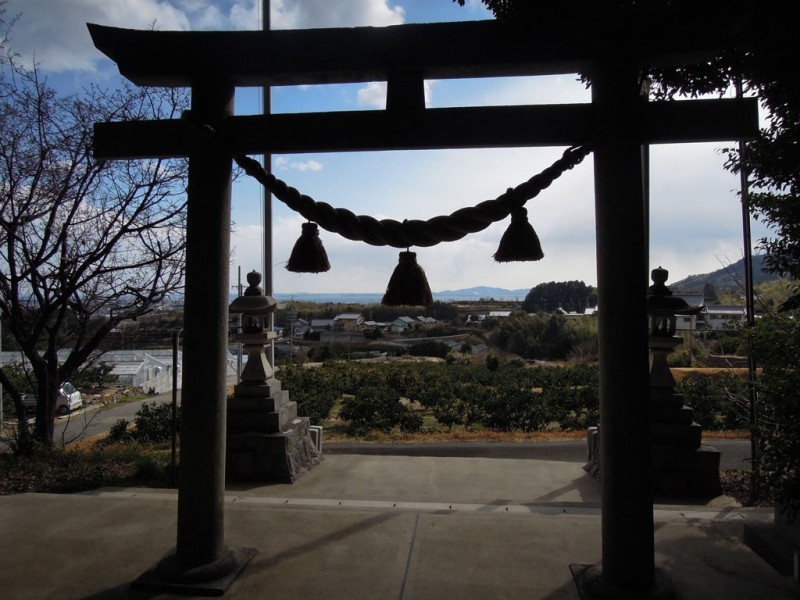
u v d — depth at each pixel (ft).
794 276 10.75
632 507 7.84
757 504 13.94
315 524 11.07
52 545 10.03
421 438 24.50
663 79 10.50
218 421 8.79
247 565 9.21
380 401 31.53
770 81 10.06
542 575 8.87
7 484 14.38
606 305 8.01
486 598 8.17
